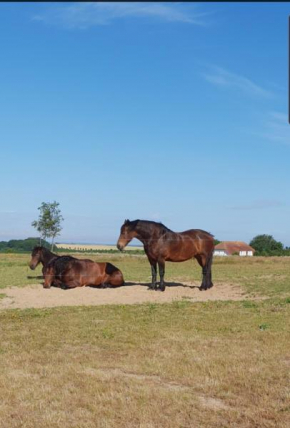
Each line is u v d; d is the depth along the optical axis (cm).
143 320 1316
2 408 683
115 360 913
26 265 3612
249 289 2052
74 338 1097
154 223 1959
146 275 2766
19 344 1046
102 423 638
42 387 762
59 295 1859
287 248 9319
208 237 2036
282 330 1162
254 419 650
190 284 2278
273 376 814
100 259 4578
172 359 915
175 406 691
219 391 750
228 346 1009
